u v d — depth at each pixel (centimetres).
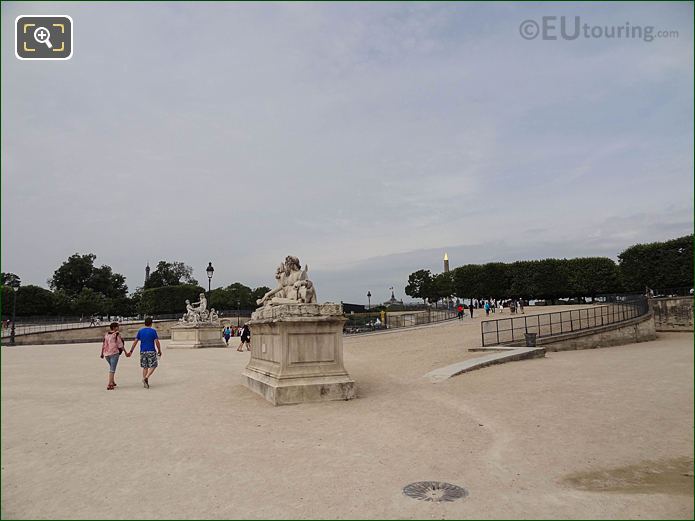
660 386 1355
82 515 618
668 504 646
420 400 1322
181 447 912
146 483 731
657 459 836
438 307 8025
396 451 878
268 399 1352
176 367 2292
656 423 1035
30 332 5769
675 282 5350
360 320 5588
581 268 6838
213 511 627
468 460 829
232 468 794
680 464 812
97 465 814
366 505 643
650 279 5528
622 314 3158
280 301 1498
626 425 1026
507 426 1039
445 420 1096
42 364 2458
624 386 1373
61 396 1461
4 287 7638
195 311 4116
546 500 662
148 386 1631
